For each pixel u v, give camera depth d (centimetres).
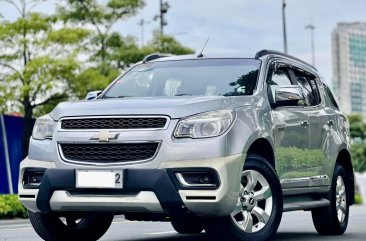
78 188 691
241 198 715
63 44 2591
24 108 2552
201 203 668
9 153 2286
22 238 977
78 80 2597
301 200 867
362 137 8069
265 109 768
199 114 686
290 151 813
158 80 836
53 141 714
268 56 847
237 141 692
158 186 666
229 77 809
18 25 2530
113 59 2988
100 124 698
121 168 675
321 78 979
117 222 1386
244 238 716
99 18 2984
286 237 936
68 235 800
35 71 2472
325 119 922
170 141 674
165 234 1038
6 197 1625
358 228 1123
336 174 942
